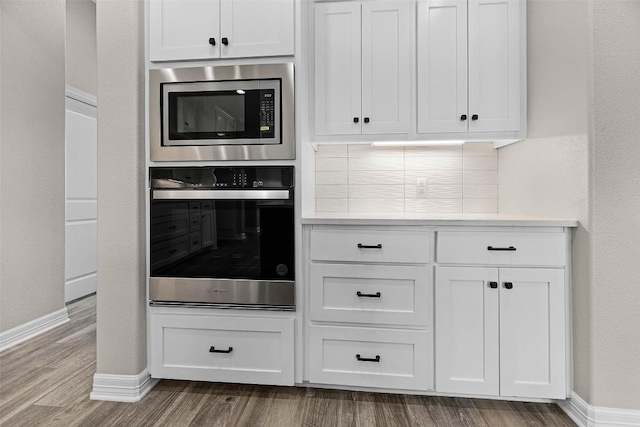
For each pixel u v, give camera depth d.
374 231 1.77
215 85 1.81
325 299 1.80
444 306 1.73
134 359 1.80
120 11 1.80
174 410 1.71
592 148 1.54
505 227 1.70
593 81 1.54
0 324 2.42
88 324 2.89
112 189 1.81
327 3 2.05
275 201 1.79
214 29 1.82
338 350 1.80
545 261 1.68
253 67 1.79
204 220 1.83
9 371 2.10
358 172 2.43
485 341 1.71
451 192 2.38
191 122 1.83
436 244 1.74
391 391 1.83
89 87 3.73
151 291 1.85
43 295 2.75
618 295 1.53
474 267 1.71
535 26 1.93
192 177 1.83
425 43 2.02
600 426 1.54
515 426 1.59
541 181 1.90
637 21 1.51
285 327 1.80
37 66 2.71
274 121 1.79
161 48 1.84
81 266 3.59
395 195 2.41
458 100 2.01
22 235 2.59
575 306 1.65
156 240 1.86
